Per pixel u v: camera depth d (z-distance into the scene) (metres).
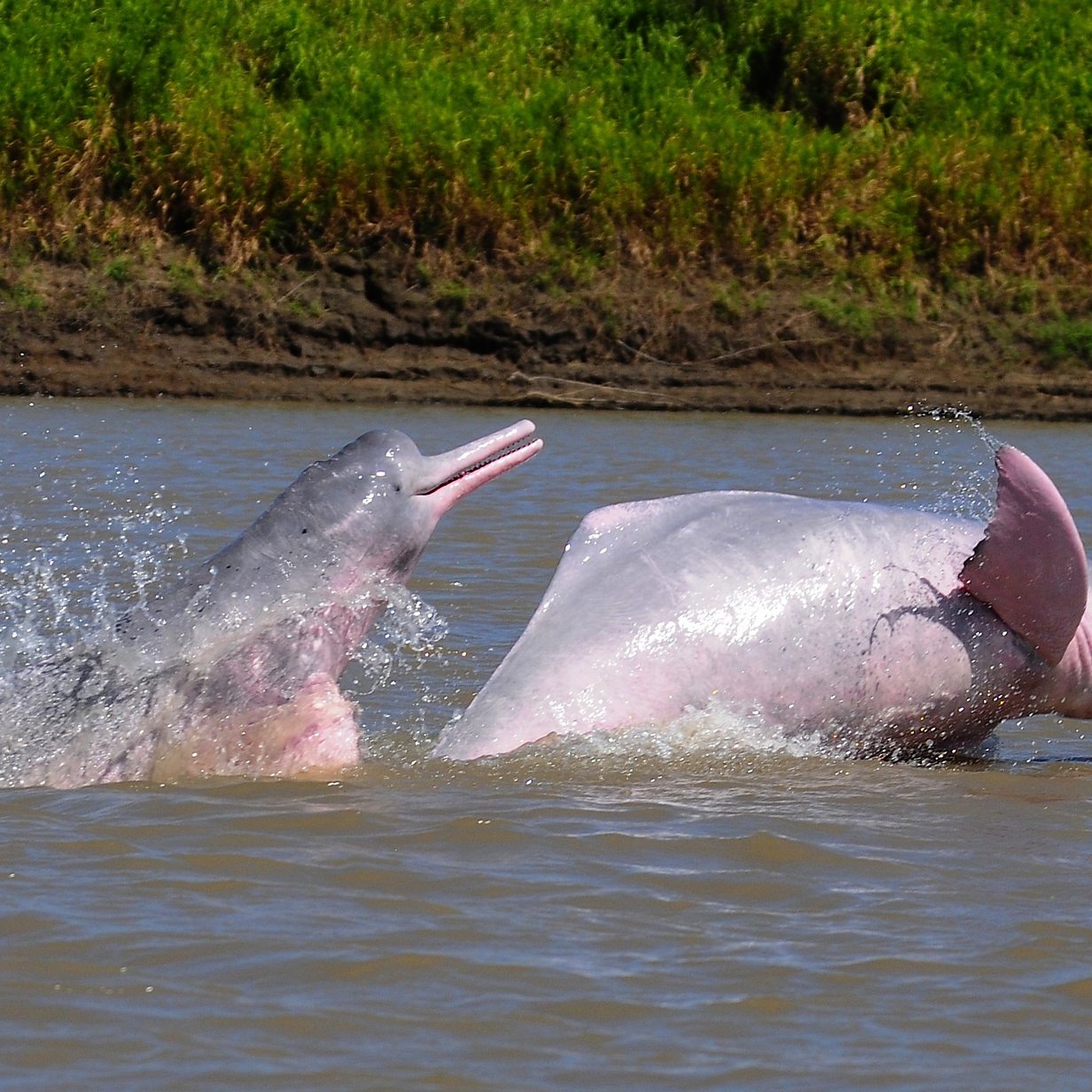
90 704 24.23
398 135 90.62
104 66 90.62
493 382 84.69
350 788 23.19
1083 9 106.81
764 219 91.38
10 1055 15.36
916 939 18.50
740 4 101.56
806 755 25.84
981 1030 16.39
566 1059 15.58
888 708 26.30
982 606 26.55
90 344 84.19
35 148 88.62
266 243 88.50
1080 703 27.47
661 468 60.44
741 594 25.84
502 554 42.81
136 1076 15.04
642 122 95.31
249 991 16.75
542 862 20.47
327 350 85.62
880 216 91.81
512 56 98.56
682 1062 15.58
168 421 71.75
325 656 24.58
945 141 95.19
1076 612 26.02
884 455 66.12
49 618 34.22
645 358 86.12
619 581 26.05
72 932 17.98
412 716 28.19
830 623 25.95
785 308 88.06
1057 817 23.17
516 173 90.56
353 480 25.05
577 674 25.03
